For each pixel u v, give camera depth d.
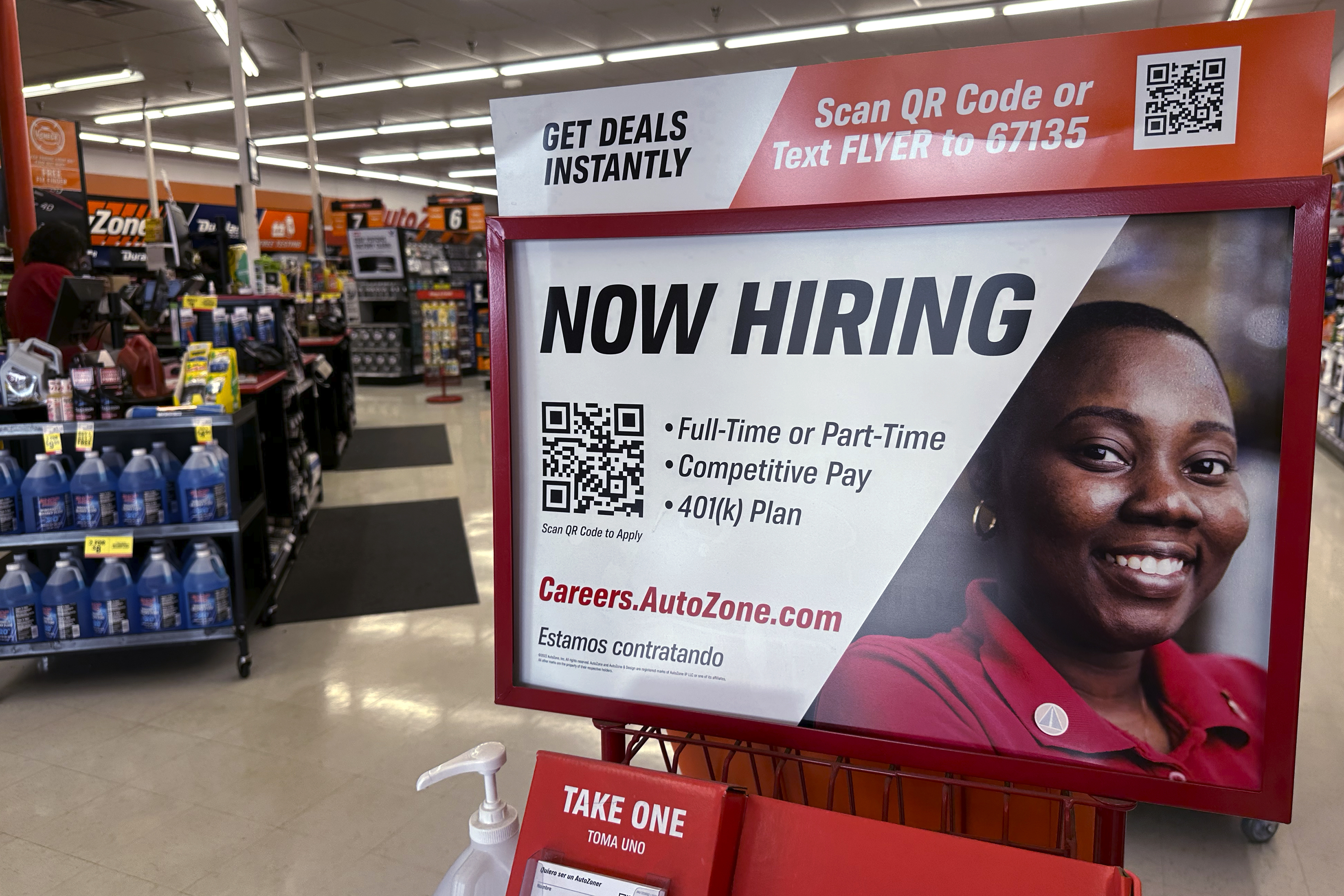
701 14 10.35
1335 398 7.57
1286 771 0.74
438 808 2.44
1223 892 2.04
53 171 6.97
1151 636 0.76
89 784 2.59
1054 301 0.75
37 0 9.31
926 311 0.79
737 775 1.21
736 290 0.84
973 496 0.80
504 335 0.93
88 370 3.19
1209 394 0.73
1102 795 0.79
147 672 3.43
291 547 4.79
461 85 13.73
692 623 0.91
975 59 0.77
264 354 4.66
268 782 2.59
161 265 5.10
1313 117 0.70
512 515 0.96
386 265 13.56
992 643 0.81
